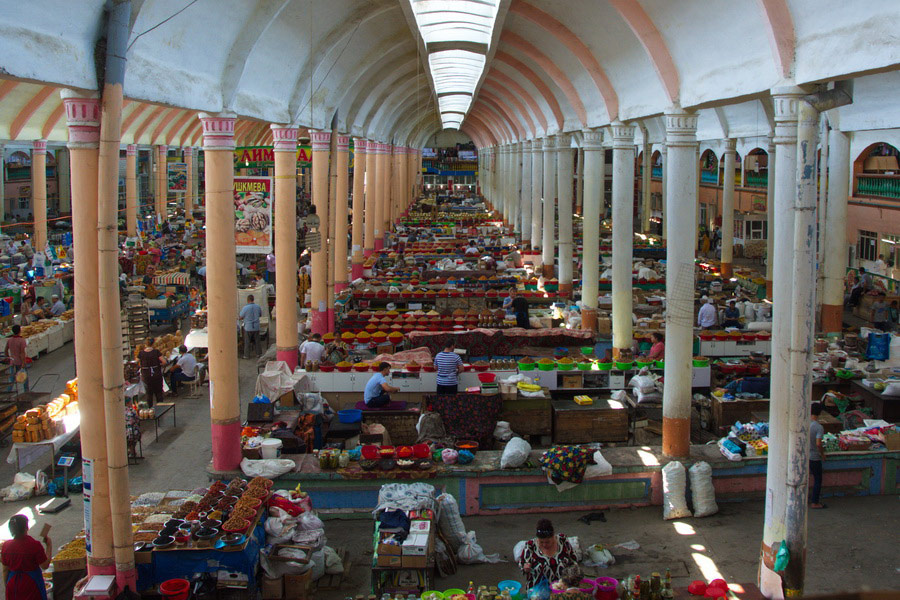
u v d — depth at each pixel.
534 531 7.98
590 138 14.00
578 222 32.78
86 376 6.15
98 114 5.91
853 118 13.47
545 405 9.77
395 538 6.64
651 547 7.61
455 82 21.86
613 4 8.63
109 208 5.93
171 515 7.04
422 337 12.12
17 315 17.09
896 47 4.86
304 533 7.03
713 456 8.69
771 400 6.61
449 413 9.48
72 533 7.96
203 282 20.89
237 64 8.37
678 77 8.59
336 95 14.42
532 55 13.99
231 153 8.43
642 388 10.35
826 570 7.07
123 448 6.20
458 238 28.19
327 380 10.77
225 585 6.39
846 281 19.53
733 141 20.70
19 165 33.62
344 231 17.98
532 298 17.11
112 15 5.72
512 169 32.53
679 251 8.56
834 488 8.77
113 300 6.02
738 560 7.32
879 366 11.41
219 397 8.42
